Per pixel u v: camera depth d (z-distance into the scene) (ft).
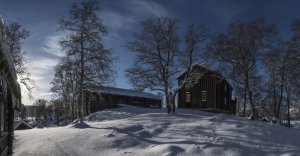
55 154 64.85
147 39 130.21
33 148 68.69
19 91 58.54
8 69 39.29
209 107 180.14
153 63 128.98
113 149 69.67
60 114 293.43
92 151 68.03
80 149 68.85
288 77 159.12
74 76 120.26
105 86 125.49
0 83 37.09
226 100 199.11
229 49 137.59
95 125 94.94
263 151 69.92
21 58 133.18
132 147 71.31
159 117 110.93
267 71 161.38
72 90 164.55
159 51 129.59
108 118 146.41
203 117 113.60
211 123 95.55
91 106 183.73
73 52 112.88
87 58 114.11
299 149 71.82
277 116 168.96
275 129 91.45
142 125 91.71
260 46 137.59
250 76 147.74
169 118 107.86
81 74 114.21
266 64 153.28
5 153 53.62
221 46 137.59
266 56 142.82
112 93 203.62
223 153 67.41
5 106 54.03
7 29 129.59
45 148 68.64
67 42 112.88
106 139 75.10
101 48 115.03
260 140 78.07
